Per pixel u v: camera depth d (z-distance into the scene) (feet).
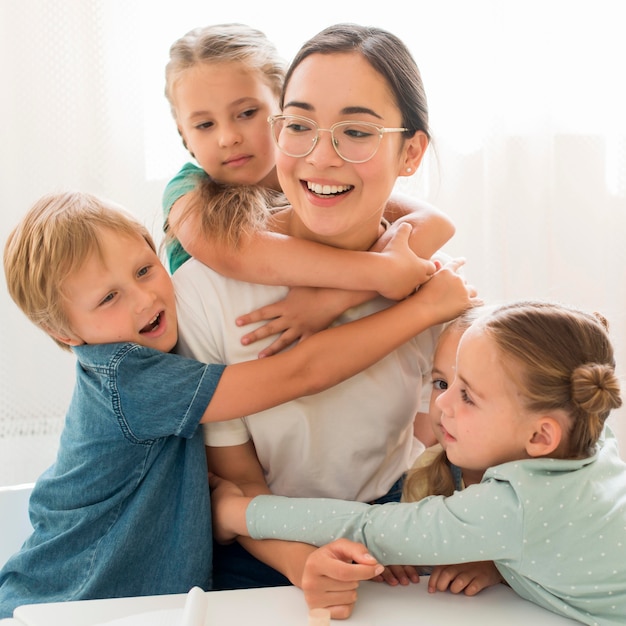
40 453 5.73
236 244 3.51
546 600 2.80
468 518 2.78
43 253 3.19
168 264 4.09
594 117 6.07
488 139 5.91
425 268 3.53
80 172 5.61
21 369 5.66
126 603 2.84
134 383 3.22
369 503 3.69
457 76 5.88
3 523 3.81
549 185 6.03
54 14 5.49
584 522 2.73
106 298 3.27
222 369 3.28
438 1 5.83
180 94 4.17
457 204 5.99
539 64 5.92
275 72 4.19
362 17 5.77
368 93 3.24
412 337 3.49
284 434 3.52
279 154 3.34
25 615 2.76
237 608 2.79
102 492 3.33
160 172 5.72
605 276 6.19
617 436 6.06
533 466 2.78
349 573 2.70
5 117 5.52
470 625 2.70
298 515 3.08
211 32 4.15
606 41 6.00
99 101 5.56
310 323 3.53
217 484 3.48
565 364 2.82
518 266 6.08
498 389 2.86
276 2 5.68
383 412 3.62
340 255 3.45
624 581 2.71
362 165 3.26
